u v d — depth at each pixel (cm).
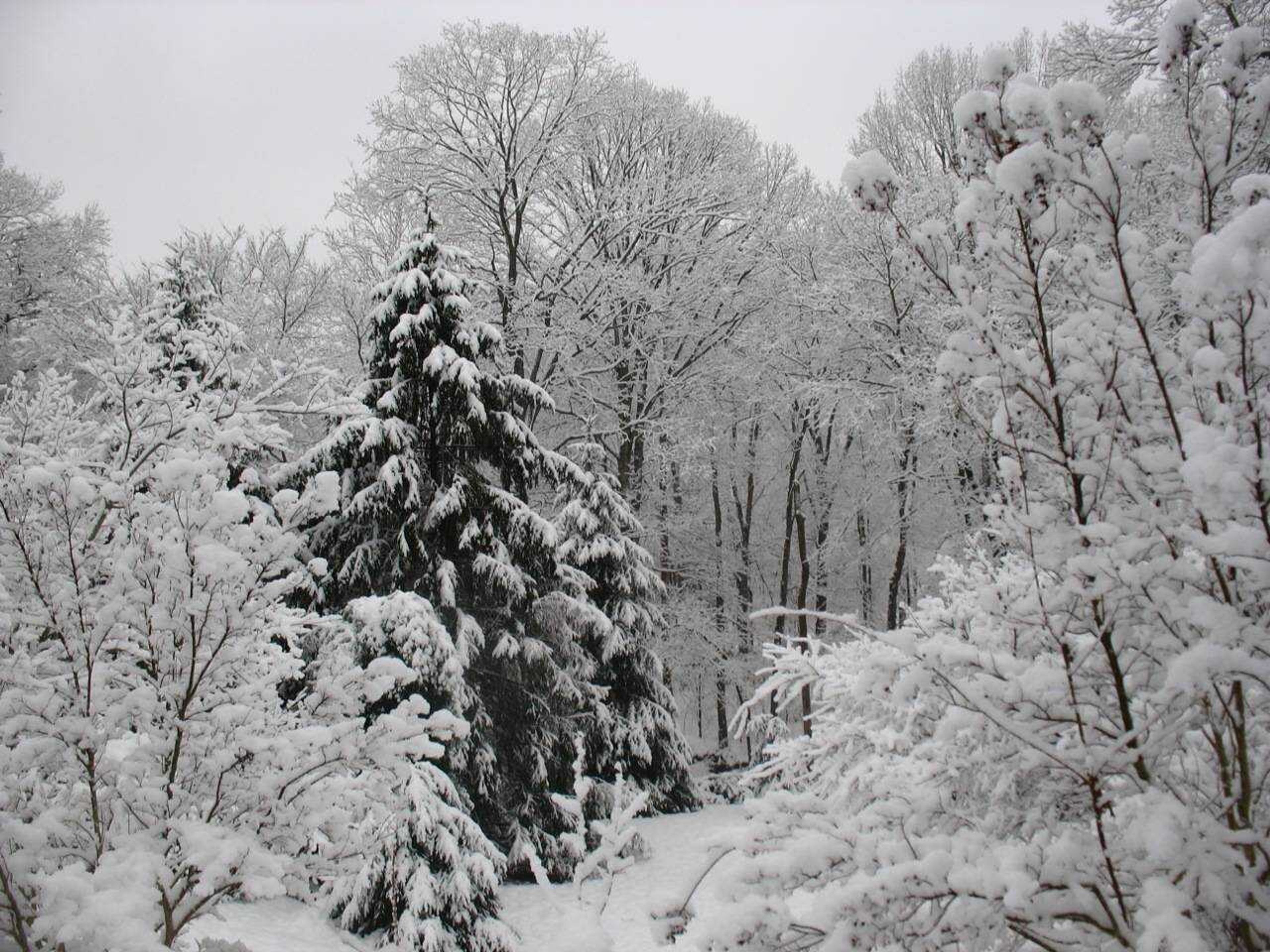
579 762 384
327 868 397
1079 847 219
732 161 2080
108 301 1566
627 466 1956
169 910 327
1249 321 202
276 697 430
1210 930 216
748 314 2003
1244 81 217
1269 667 190
